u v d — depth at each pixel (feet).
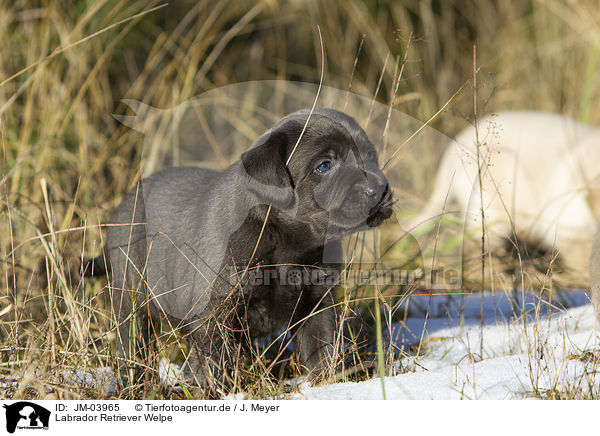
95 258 12.96
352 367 10.87
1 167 15.05
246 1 26.71
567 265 17.78
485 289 15.89
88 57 19.57
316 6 26.66
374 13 27.43
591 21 26.35
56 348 10.80
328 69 25.94
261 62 27.32
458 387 9.68
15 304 11.53
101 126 19.61
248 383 10.60
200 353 10.33
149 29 23.67
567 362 9.87
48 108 17.35
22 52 18.57
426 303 15.33
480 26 29.27
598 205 18.31
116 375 10.41
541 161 19.29
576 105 25.48
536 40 28.14
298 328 11.22
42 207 14.87
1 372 10.60
